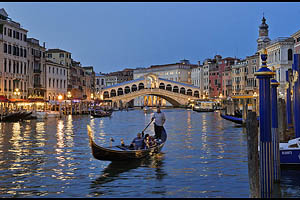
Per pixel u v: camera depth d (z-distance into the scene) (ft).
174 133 89.35
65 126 114.93
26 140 72.54
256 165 26.78
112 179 38.14
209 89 359.87
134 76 478.18
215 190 33.91
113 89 353.10
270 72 28.40
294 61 53.42
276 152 35.83
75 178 38.60
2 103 154.10
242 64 290.35
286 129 62.28
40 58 207.00
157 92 338.13
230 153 54.80
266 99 28.76
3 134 85.76
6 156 52.06
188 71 427.74
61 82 241.35
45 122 136.46
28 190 34.19
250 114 26.96
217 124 125.49
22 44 183.73
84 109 219.41
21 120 137.90
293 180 36.83
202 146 62.95
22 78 183.52
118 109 308.19
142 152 48.16
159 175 39.86
